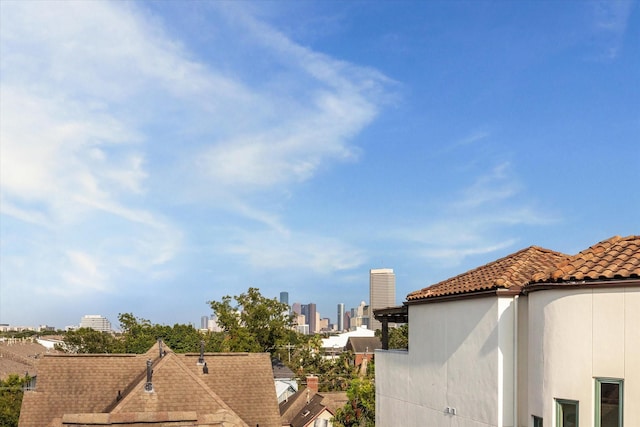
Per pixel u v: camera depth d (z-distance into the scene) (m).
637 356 10.82
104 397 22.28
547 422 12.20
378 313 21.59
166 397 18.56
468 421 15.14
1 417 37.69
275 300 60.97
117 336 68.12
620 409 11.00
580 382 11.59
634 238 13.13
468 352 15.30
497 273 15.43
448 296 16.14
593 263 12.28
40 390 22.03
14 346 71.69
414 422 18.36
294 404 54.50
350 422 35.91
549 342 12.33
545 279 12.46
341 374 81.25
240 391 23.92
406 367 19.12
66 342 66.00
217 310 59.59
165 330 56.59
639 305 10.91
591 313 11.56
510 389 13.76
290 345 84.00
